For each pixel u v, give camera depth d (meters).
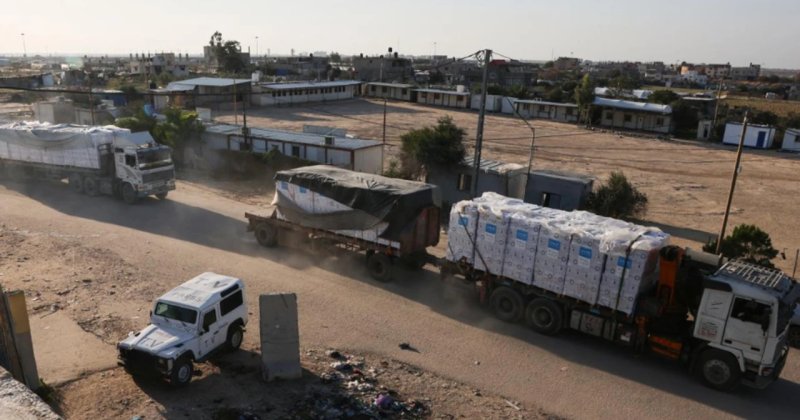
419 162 33.03
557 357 15.80
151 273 20.11
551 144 61.22
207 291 14.26
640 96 101.12
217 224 26.86
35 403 5.66
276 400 12.69
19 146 32.31
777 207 37.44
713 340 14.34
